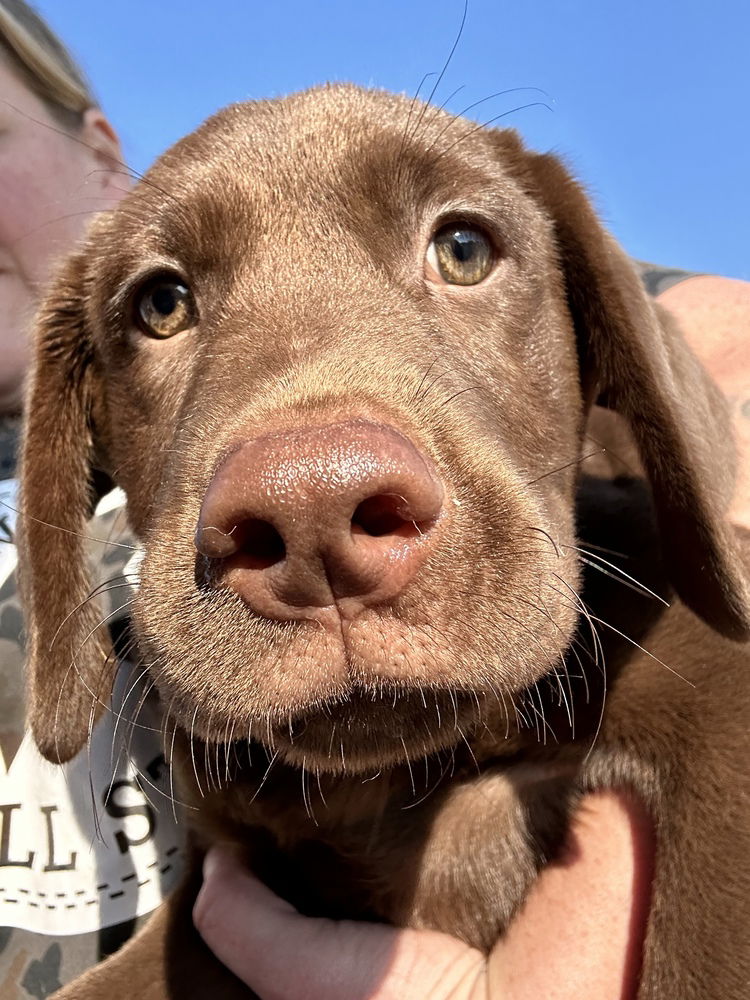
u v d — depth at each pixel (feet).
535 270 0.54
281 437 0.30
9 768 0.67
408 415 0.35
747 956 0.42
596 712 0.50
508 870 0.52
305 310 0.43
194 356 0.51
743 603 0.48
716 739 0.47
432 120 0.55
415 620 0.32
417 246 0.50
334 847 0.55
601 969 0.46
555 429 0.53
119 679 0.65
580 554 0.53
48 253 0.83
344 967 0.50
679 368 0.58
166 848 0.66
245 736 0.35
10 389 0.83
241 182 0.51
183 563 0.36
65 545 0.61
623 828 0.50
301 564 0.29
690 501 0.50
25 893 0.64
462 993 0.48
